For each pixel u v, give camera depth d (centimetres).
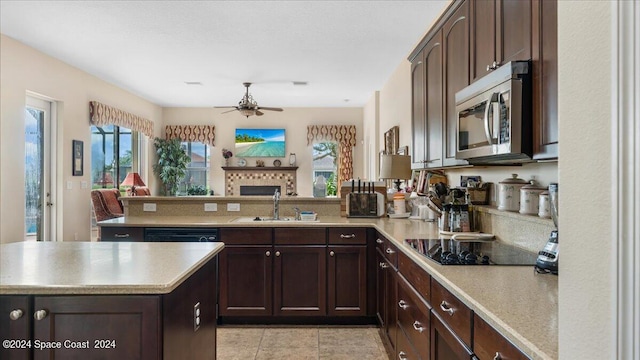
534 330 97
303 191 923
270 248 330
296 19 389
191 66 562
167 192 888
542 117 153
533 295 126
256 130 922
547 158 150
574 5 69
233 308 330
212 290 201
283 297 330
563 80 72
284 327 332
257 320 336
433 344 164
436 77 291
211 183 926
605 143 61
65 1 349
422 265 175
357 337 311
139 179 668
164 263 169
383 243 287
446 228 266
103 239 329
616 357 58
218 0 347
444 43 272
